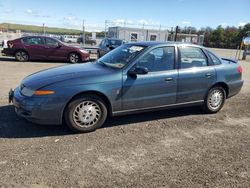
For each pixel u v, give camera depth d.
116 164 3.83
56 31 33.28
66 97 4.57
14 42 15.47
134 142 4.57
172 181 3.48
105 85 4.83
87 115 4.81
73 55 16.16
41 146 4.25
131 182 3.42
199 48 5.99
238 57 28.98
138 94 5.16
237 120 6.00
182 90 5.67
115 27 32.22
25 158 3.86
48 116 4.55
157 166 3.83
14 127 4.91
